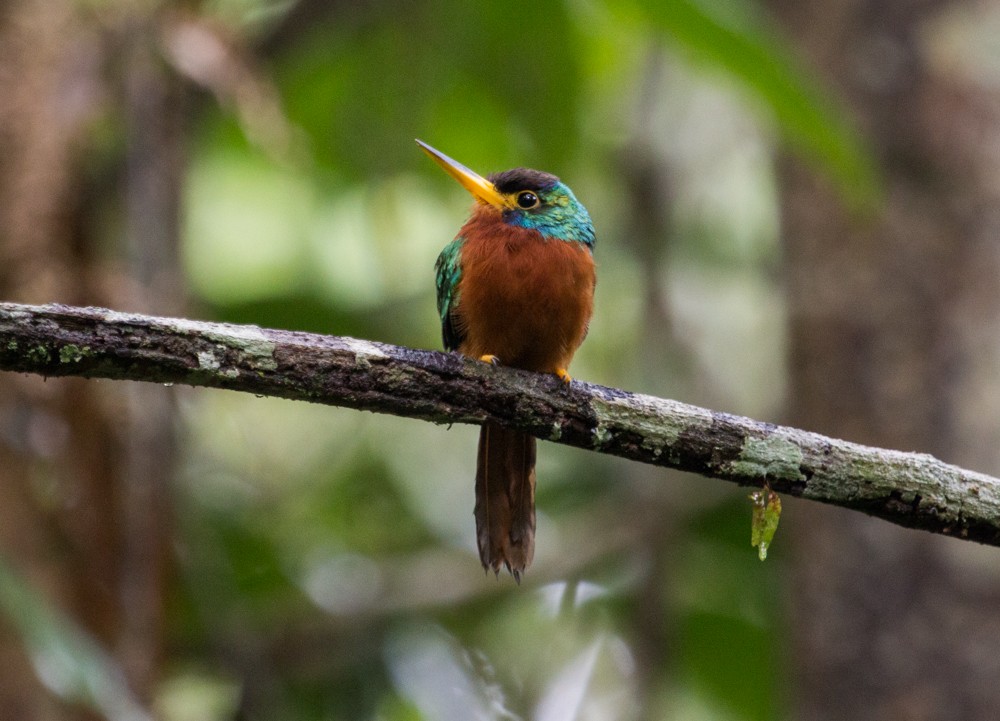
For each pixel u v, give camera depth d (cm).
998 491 605
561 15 1216
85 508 924
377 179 1289
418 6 1234
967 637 907
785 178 1047
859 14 1018
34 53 921
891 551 930
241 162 1418
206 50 930
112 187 1012
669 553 1216
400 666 1198
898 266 973
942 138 979
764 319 1359
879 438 962
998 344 946
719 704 1288
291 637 1156
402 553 1315
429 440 1366
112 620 923
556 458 1378
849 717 935
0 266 908
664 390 1259
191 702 1194
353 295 1364
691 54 1025
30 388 915
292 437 1312
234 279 1411
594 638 1256
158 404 945
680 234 1362
